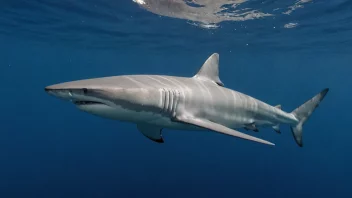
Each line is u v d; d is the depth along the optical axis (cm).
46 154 2769
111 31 1947
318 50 2555
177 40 2255
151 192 1599
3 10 1492
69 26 1827
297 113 804
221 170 2175
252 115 637
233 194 1636
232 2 1143
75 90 359
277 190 1788
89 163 2339
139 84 426
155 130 525
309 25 1588
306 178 2122
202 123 453
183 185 1738
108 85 387
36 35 2292
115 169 2122
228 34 1908
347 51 2550
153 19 1564
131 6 1302
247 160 2662
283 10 1273
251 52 2823
